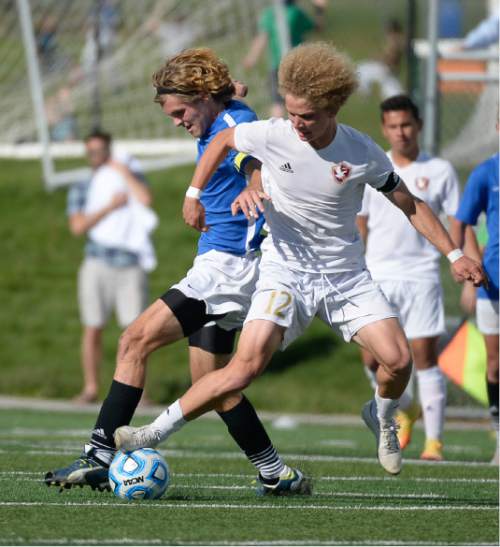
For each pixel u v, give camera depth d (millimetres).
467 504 20859
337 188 19406
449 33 91938
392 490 22969
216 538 16594
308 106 18344
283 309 19547
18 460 27188
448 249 20016
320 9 55844
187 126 21016
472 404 43469
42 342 54844
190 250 62156
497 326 27781
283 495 21406
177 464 27609
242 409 20969
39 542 16016
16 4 57031
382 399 20984
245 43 54562
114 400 20703
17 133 57406
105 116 56375
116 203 47156
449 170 31625
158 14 55844
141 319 20688
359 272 20375
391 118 31266
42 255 62688
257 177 19500
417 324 31297
